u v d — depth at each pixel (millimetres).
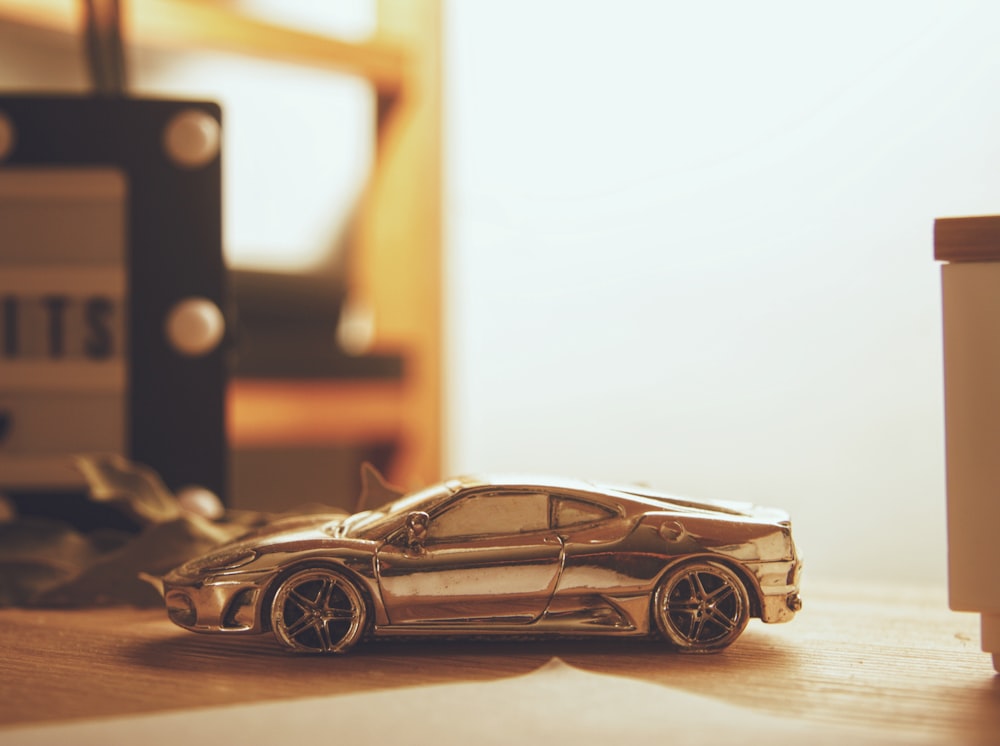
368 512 289
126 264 404
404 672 256
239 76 661
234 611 271
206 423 401
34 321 404
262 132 674
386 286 676
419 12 657
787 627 303
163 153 406
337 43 648
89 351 403
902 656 273
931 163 489
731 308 557
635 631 270
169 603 276
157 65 632
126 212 405
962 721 228
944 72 483
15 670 260
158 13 606
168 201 405
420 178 665
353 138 708
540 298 627
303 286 685
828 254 524
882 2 501
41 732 220
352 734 218
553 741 215
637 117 589
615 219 598
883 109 502
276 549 271
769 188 542
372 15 692
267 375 629
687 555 270
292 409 638
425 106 661
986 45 472
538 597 269
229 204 667
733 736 218
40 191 405
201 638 289
